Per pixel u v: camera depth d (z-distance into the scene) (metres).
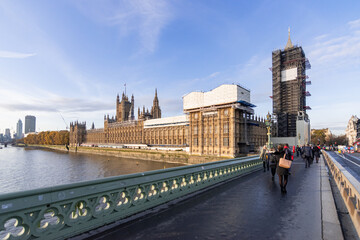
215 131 73.00
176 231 5.45
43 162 99.12
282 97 108.25
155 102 169.75
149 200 7.34
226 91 69.44
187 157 82.75
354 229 5.72
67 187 4.92
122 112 189.12
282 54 111.50
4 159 112.62
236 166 15.23
